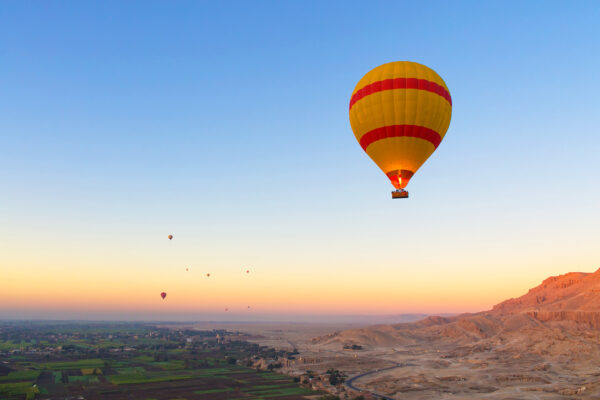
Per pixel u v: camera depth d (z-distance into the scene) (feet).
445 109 214.07
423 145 214.90
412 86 207.41
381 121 212.64
